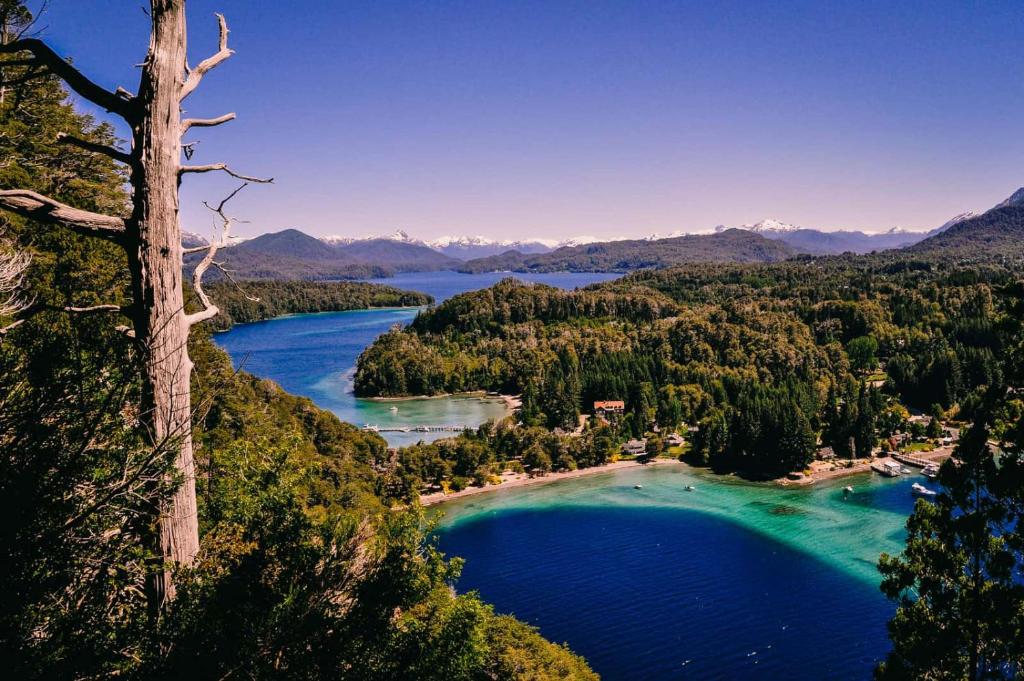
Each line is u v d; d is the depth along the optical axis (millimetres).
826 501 104625
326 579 11234
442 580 13234
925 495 105125
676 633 65812
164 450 9211
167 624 8758
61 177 32531
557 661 41250
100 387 9023
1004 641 18500
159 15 10023
